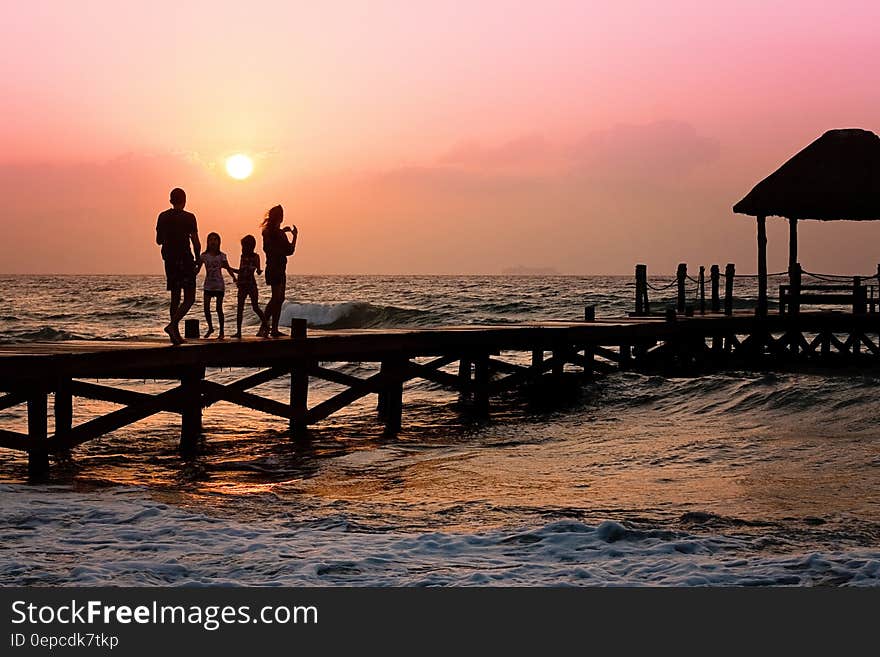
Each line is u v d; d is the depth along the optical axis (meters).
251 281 15.31
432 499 11.07
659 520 9.84
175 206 13.60
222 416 18.33
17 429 16.20
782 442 14.24
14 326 45.66
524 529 9.41
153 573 7.95
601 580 7.77
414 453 14.55
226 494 11.37
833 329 27.11
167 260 13.55
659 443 14.68
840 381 19.30
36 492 11.20
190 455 14.04
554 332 20.53
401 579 7.80
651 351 24.61
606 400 19.98
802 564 8.10
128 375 13.73
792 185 26.41
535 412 19.28
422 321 47.34
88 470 12.95
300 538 9.09
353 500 11.02
